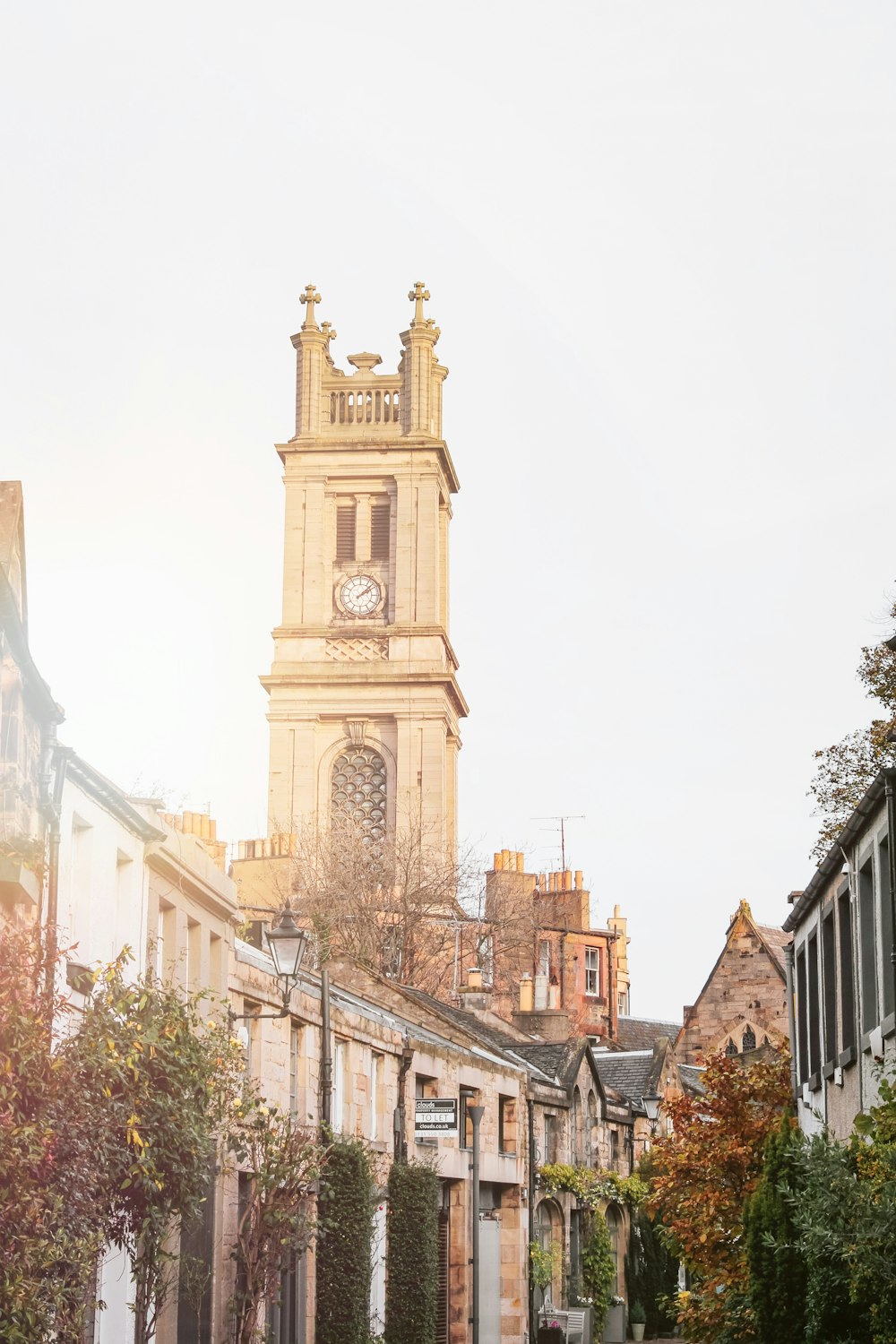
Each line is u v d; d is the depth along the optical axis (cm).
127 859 3014
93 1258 1922
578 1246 6094
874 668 4253
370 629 11081
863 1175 2139
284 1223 3039
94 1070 1989
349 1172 3672
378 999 5397
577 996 10669
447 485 11912
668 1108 3622
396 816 10750
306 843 9200
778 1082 3641
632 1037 11075
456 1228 4994
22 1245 1666
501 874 10712
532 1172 5681
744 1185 3369
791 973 3644
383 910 8244
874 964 2650
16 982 1750
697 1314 3188
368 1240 3738
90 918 2792
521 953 10069
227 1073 2716
